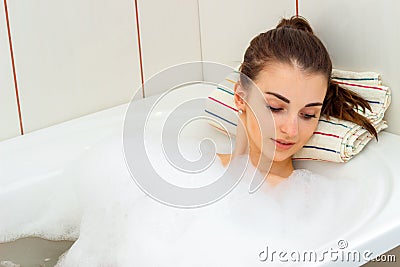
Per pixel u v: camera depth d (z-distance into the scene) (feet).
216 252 4.22
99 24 6.11
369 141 4.95
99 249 4.77
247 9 5.99
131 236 4.58
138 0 6.26
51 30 5.88
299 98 4.62
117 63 6.29
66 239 5.31
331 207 4.58
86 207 5.24
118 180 5.03
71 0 5.92
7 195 5.18
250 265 4.02
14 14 5.69
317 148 4.87
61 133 5.77
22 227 5.26
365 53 5.01
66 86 6.07
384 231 3.84
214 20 6.44
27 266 4.85
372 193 4.41
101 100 6.28
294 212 4.58
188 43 6.68
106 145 5.38
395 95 4.89
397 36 4.74
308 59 4.61
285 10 5.60
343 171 4.84
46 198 5.35
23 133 5.97
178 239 4.39
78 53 6.06
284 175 4.89
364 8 4.92
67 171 5.46
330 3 5.17
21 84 5.85
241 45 6.16
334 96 4.89
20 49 5.78
